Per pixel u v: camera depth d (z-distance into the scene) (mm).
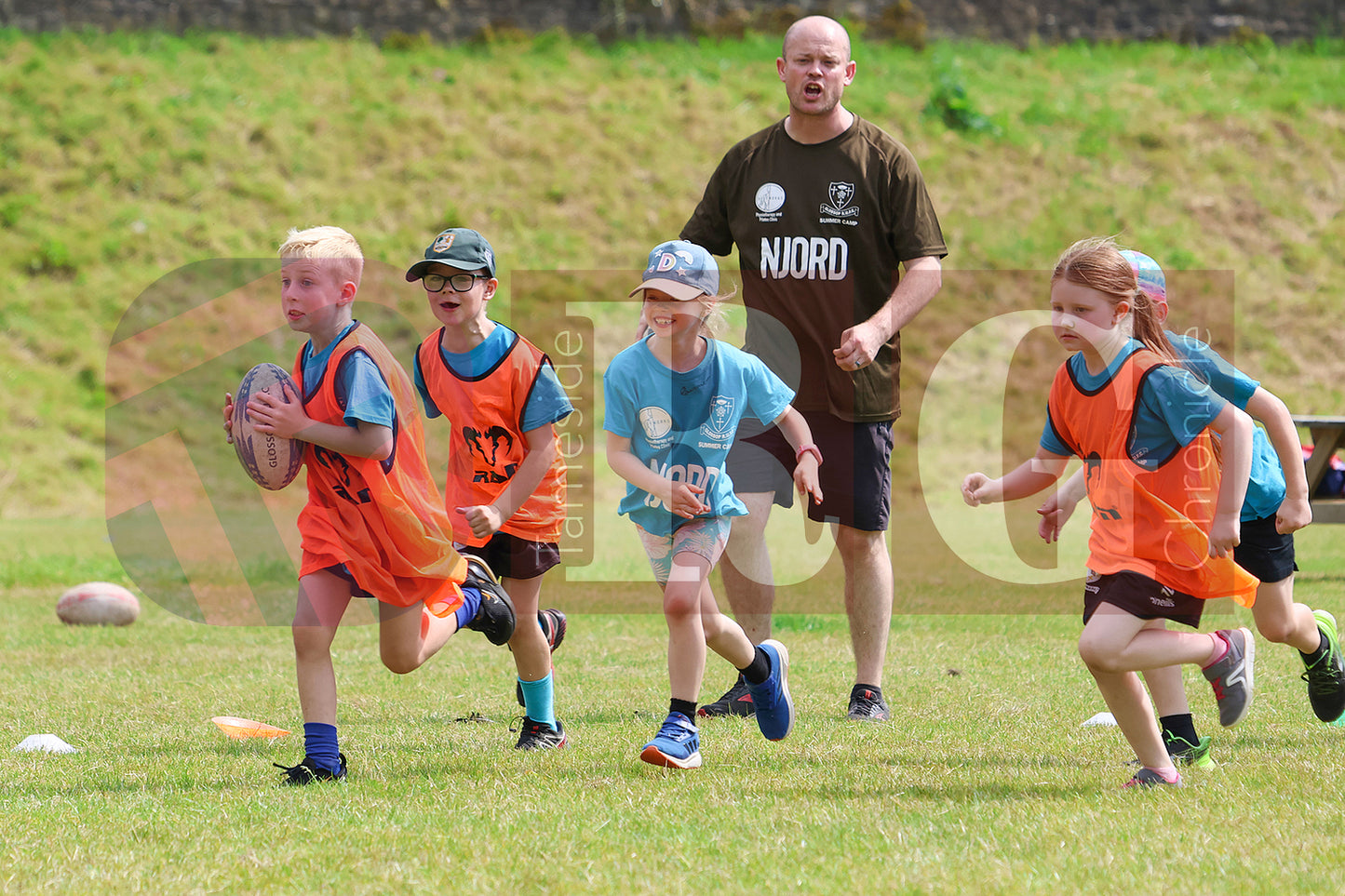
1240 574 10906
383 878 8055
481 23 73125
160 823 9484
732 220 16828
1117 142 69188
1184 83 74688
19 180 58812
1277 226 65125
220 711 15086
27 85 63250
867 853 8508
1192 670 17453
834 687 16688
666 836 8961
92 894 7785
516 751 12414
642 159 65125
